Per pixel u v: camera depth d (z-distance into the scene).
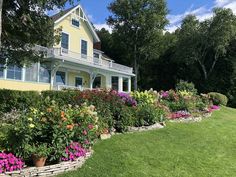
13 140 5.86
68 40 27.78
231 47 42.22
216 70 42.72
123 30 45.19
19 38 12.23
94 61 27.64
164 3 44.56
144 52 46.84
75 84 27.84
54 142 6.21
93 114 7.88
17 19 11.58
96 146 8.12
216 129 13.30
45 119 6.37
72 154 6.47
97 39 31.42
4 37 11.80
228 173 7.32
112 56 51.47
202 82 43.00
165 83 47.84
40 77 21.58
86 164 6.75
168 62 47.72
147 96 13.54
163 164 7.46
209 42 41.22
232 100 39.53
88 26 30.31
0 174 5.34
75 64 25.00
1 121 9.84
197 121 15.08
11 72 19.00
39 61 13.95
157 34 44.97
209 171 7.34
